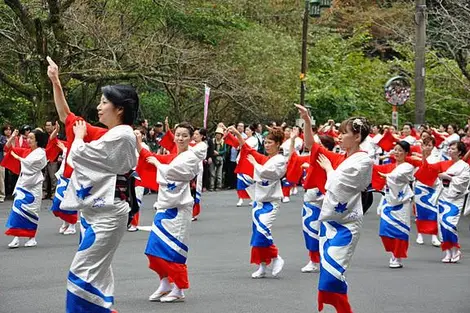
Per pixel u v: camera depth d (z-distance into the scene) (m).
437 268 10.80
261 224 9.72
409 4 37.16
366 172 6.93
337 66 33.56
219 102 28.39
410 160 11.05
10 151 11.99
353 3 39.44
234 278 9.66
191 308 7.91
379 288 9.17
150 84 26.80
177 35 25.67
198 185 15.64
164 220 8.23
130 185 6.30
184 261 8.29
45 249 11.81
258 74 27.25
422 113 22.20
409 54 34.31
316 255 10.20
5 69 23.00
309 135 7.38
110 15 22.91
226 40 27.83
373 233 14.45
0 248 11.91
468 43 20.81
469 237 14.59
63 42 20.08
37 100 20.33
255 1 30.64
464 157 11.64
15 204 11.95
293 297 8.53
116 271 9.96
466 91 31.50
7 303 8.04
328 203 6.98
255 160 10.07
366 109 32.78
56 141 12.23
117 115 6.24
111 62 20.64
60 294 8.52
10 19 21.91
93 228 6.09
